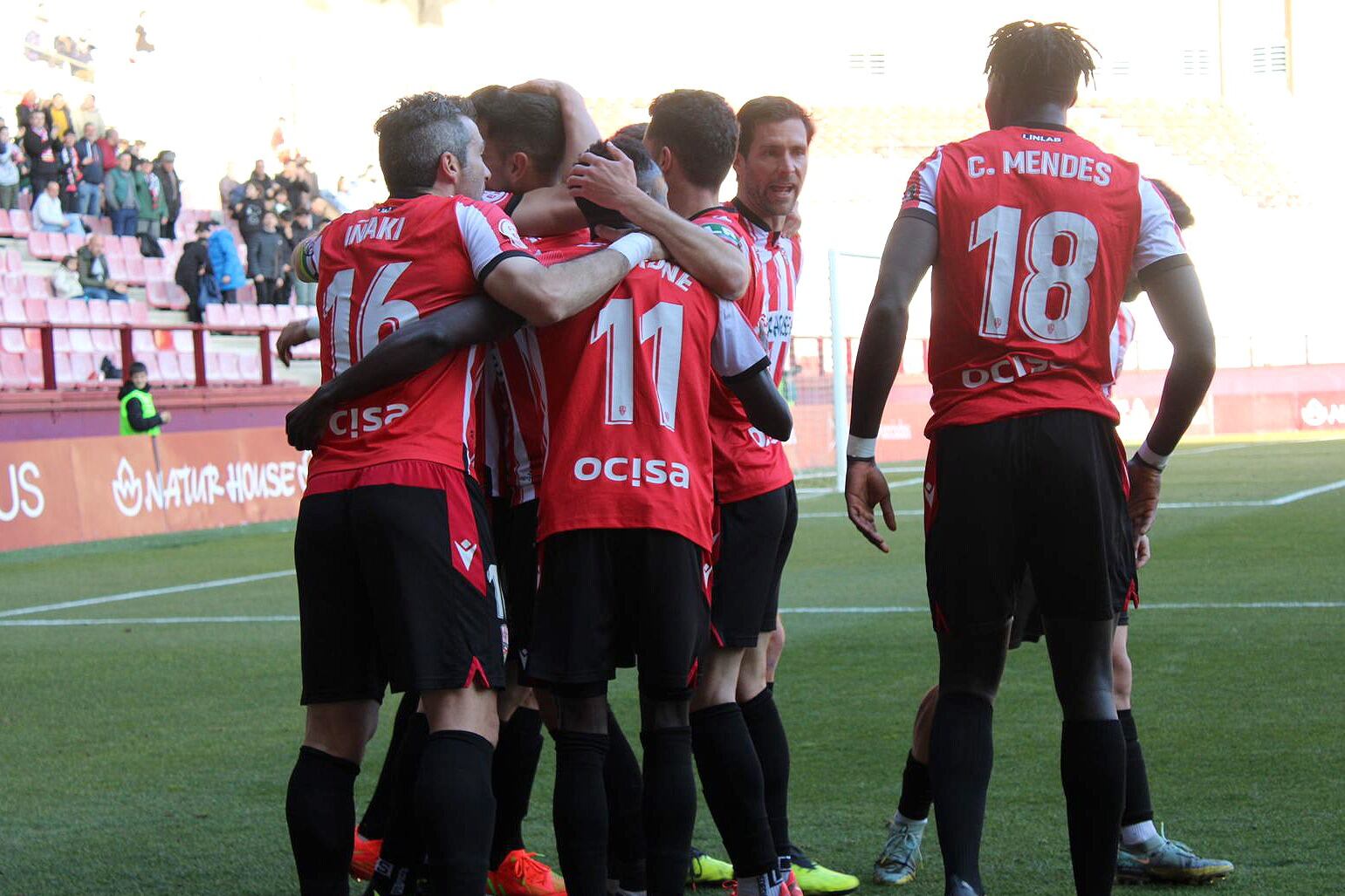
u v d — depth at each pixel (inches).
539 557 298.7
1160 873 335.3
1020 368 283.7
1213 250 3115.2
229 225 2380.7
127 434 1440.7
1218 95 3609.7
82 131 2203.5
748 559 330.0
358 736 290.4
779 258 377.7
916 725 347.6
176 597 984.3
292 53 3142.2
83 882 360.5
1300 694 528.4
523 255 281.7
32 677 676.7
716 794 311.0
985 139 291.7
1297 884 326.6
